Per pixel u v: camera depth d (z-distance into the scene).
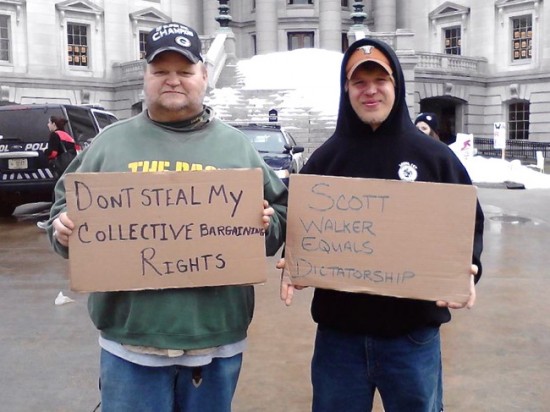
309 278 3.08
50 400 4.46
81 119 13.41
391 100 3.03
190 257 2.86
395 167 3.08
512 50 41.25
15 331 5.95
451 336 5.77
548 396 4.51
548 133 39.22
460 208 2.96
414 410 3.11
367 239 3.02
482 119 42.22
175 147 2.96
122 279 2.84
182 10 45.38
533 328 6.01
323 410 3.21
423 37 45.28
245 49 48.88
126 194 2.84
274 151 14.96
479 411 4.29
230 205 2.87
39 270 8.50
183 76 2.88
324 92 31.62
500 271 8.41
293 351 5.42
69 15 39.66
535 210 14.83
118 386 2.88
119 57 41.72
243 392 4.60
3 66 37.28
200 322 2.88
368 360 3.10
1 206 13.72
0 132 12.84
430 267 2.98
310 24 47.06
